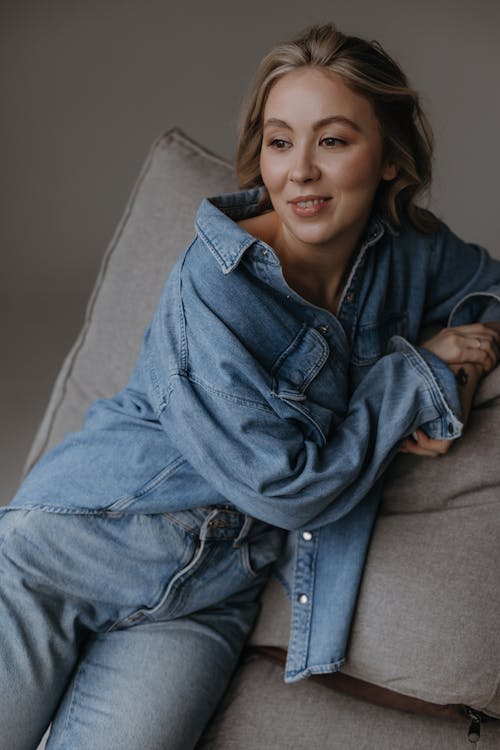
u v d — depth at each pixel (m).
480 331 1.62
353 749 1.51
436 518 1.56
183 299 1.47
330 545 1.58
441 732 1.54
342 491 1.52
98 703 1.51
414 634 1.51
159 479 1.52
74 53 3.89
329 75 1.40
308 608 1.58
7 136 3.66
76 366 2.06
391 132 1.49
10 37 3.96
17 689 1.48
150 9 4.03
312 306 1.49
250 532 1.58
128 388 1.63
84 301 3.23
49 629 1.51
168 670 1.54
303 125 1.41
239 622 1.66
